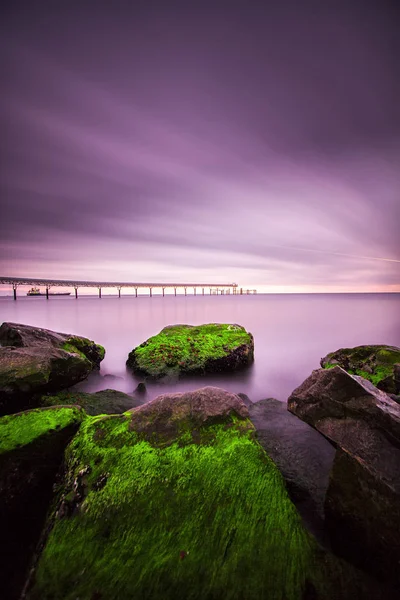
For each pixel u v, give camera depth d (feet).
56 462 15.34
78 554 10.71
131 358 48.08
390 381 31.50
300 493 14.17
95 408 26.84
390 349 37.96
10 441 14.76
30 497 14.28
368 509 11.03
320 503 13.62
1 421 16.17
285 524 11.24
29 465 14.62
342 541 11.35
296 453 17.42
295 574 9.78
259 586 9.46
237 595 9.28
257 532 10.93
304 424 21.38
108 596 9.53
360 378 16.19
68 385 31.17
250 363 49.06
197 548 10.54
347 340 79.82
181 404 16.58
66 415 16.71
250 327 102.58
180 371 43.21
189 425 15.53
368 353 39.04
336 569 10.00
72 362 31.65
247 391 41.68
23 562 12.66
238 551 10.37
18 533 13.56
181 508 11.82
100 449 14.55
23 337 36.55
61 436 15.83
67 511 12.33
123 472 13.30
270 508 11.80
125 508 11.95
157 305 223.71
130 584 9.76
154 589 9.60
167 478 12.96
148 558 10.38
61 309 180.45
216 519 11.40
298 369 53.26
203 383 42.75
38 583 10.05
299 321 119.34
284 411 24.18
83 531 11.43
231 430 15.40
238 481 12.81
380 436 12.54
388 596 9.48
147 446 14.53
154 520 11.50
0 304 242.17
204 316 137.49
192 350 45.57
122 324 110.42
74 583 9.95
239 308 189.78
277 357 61.82
